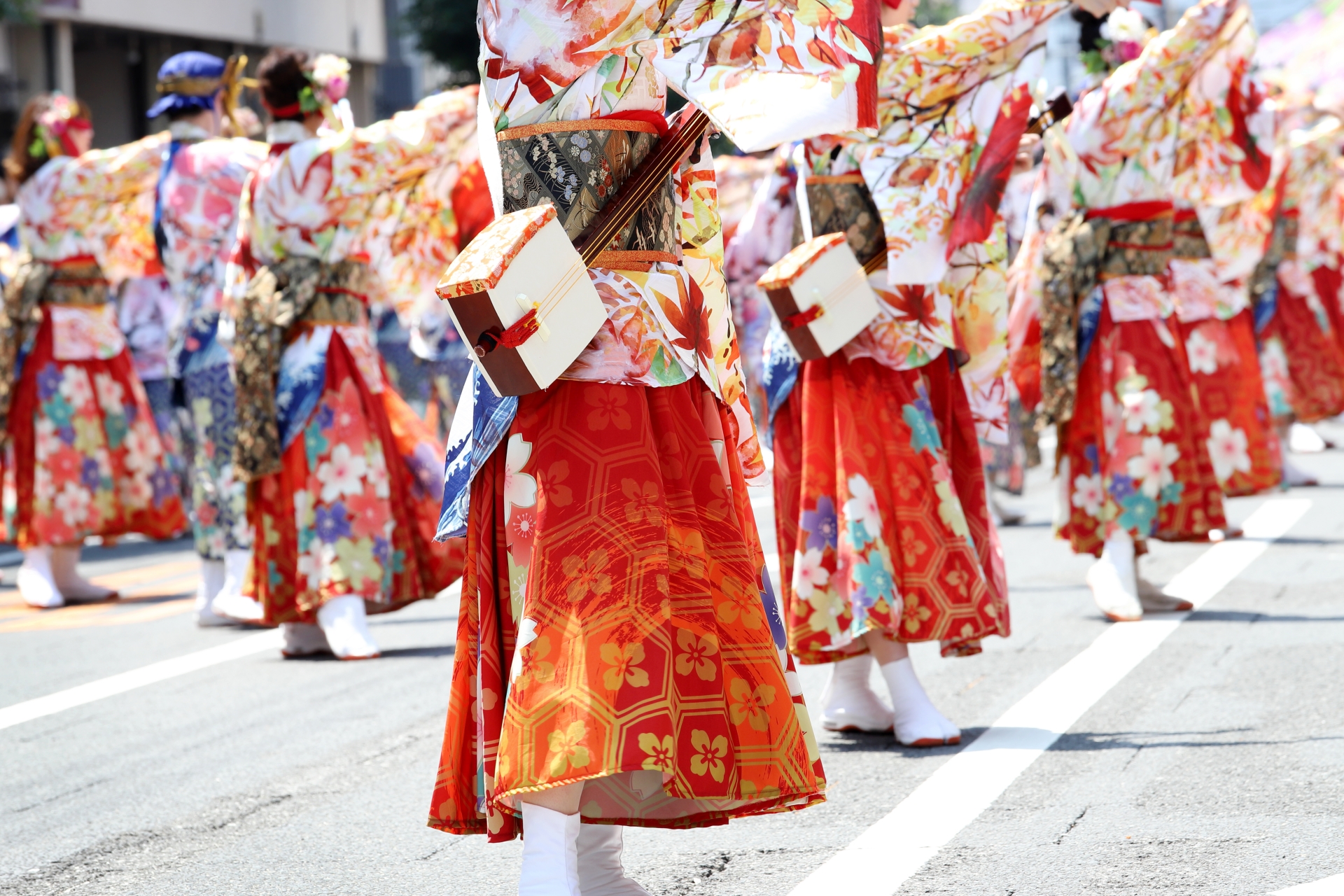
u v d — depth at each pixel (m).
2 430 12.40
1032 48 7.02
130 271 12.85
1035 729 6.76
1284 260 15.74
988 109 7.01
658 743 3.96
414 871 5.38
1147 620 9.13
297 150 9.34
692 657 4.14
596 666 4.02
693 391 4.49
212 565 11.16
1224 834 5.16
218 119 11.25
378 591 9.42
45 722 8.09
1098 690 7.43
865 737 7.02
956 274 7.20
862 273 6.75
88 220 12.44
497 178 4.40
